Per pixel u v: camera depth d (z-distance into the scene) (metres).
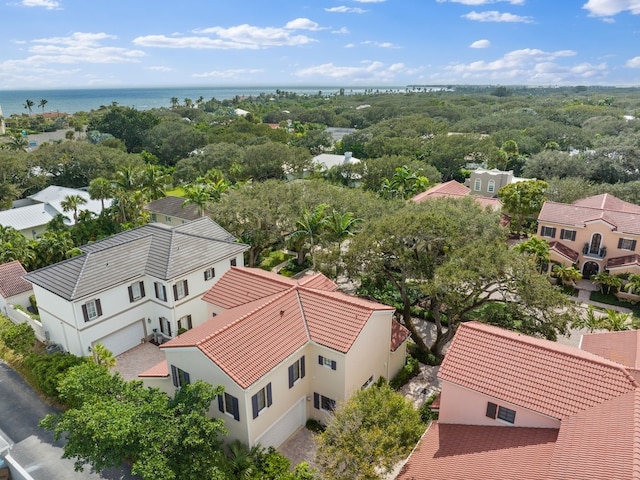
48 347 34.44
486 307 34.19
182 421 20.09
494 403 19.97
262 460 22.20
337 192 51.75
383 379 28.28
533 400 18.97
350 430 19.67
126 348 35.28
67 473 23.34
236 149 93.31
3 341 34.03
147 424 19.81
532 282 27.53
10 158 72.31
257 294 29.36
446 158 89.94
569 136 109.19
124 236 39.28
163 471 18.17
